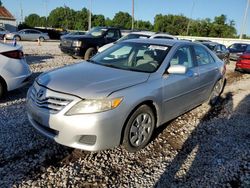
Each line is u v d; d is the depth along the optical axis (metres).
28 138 3.87
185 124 4.91
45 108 3.31
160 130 4.54
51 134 3.34
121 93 3.28
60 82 3.43
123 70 3.93
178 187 3.06
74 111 3.11
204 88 5.25
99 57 4.66
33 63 10.47
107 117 3.12
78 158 3.49
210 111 5.74
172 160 3.62
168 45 4.50
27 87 6.51
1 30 30.30
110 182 3.08
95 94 3.15
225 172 3.41
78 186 2.97
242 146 4.17
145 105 3.62
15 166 3.20
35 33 30.62
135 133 3.59
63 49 12.00
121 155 3.64
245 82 9.78
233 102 6.60
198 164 3.56
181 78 4.28
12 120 4.44
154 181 3.15
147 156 3.67
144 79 3.70
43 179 3.03
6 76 5.25
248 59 11.54
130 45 4.68
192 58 4.91
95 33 12.46
